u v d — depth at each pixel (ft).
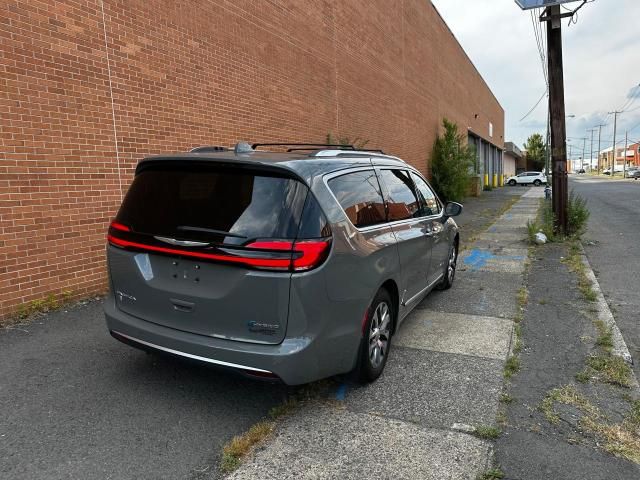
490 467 9.04
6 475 8.68
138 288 11.28
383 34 52.95
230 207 10.28
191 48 24.16
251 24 29.04
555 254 30.25
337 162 11.95
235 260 9.84
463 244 34.71
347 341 10.96
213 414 10.89
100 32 19.29
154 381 12.39
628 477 8.79
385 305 12.98
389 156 15.93
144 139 21.50
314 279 9.87
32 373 12.69
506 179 203.21
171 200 11.01
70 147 18.24
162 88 22.41
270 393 11.86
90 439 9.84
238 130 27.94
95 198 19.27
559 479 8.73
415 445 9.75
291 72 33.81
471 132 111.04
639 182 183.52
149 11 21.63
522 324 17.02
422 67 69.00
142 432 10.12
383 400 11.59
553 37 35.58
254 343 9.99
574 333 16.05
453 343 15.23
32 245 17.08
